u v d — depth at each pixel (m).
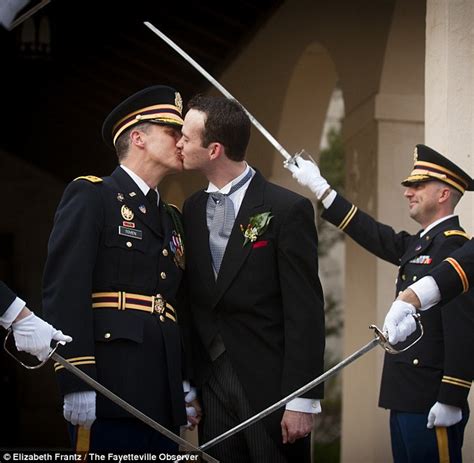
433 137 19.48
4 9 17.73
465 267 14.73
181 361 16.19
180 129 16.19
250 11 32.91
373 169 27.56
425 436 16.97
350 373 29.11
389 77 27.20
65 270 15.02
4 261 47.50
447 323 16.64
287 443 16.09
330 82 31.64
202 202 16.48
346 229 18.30
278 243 16.12
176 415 15.44
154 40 35.62
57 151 45.34
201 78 36.53
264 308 16.17
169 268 15.82
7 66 40.12
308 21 30.52
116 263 15.44
